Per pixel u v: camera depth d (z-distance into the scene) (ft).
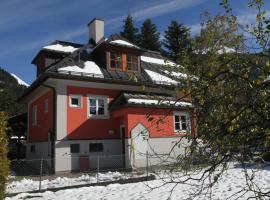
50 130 63.10
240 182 39.58
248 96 10.76
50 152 61.77
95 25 77.66
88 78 61.93
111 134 65.00
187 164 12.32
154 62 82.07
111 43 67.92
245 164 11.78
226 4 12.60
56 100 60.08
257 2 11.23
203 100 11.57
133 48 70.95
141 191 36.86
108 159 63.57
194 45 14.60
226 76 11.48
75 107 61.77
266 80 10.39
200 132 11.46
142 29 165.37
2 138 24.93
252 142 11.00
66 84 61.46
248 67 11.15
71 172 58.39
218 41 13.10
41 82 63.00
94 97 64.28
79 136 61.21
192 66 13.01
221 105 11.23
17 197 35.35
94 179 46.93
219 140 11.10
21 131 89.86
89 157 58.95
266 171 46.09
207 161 11.63
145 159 59.47
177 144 12.96
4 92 128.47
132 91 68.08
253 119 10.99
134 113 60.54
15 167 63.77
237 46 12.04
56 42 79.15
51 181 46.44
